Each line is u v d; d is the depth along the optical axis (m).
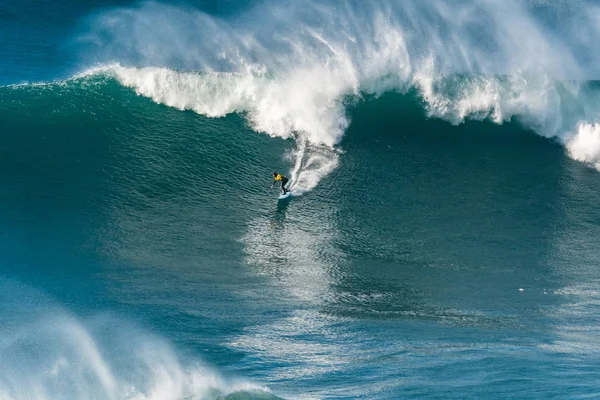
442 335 55.12
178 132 94.06
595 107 98.00
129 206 81.06
